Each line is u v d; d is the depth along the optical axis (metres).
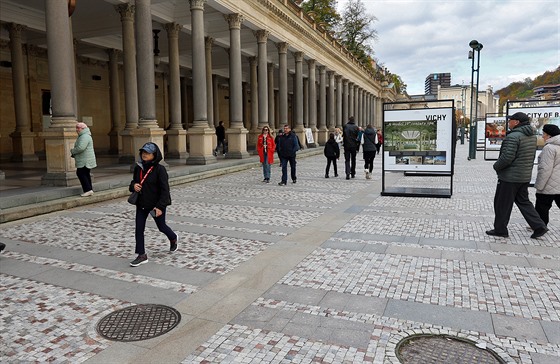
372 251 6.51
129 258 6.31
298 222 8.57
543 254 6.29
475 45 26.16
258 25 22.70
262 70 23.55
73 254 6.52
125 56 17.84
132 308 4.56
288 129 14.30
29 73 23.59
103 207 10.28
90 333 4.01
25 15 20.22
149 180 6.00
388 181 15.45
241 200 11.21
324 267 5.79
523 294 4.79
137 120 18.33
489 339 3.79
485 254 6.31
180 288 5.11
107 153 26.23
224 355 3.58
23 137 20.67
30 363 3.50
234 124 20.75
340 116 40.66
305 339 3.82
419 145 11.54
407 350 3.62
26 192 9.96
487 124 24.92
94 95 28.02
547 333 3.89
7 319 4.32
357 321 4.16
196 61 17.38
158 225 6.38
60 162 11.12
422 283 5.16
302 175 17.30
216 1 18.48
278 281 5.29
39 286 5.22
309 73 32.78
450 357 3.49
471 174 17.66
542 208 7.62
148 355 3.60
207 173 16.20
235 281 5.31
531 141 7.02
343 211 9.69
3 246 6.34
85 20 21.30
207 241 7.17
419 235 7.47
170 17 20.69
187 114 37.25
